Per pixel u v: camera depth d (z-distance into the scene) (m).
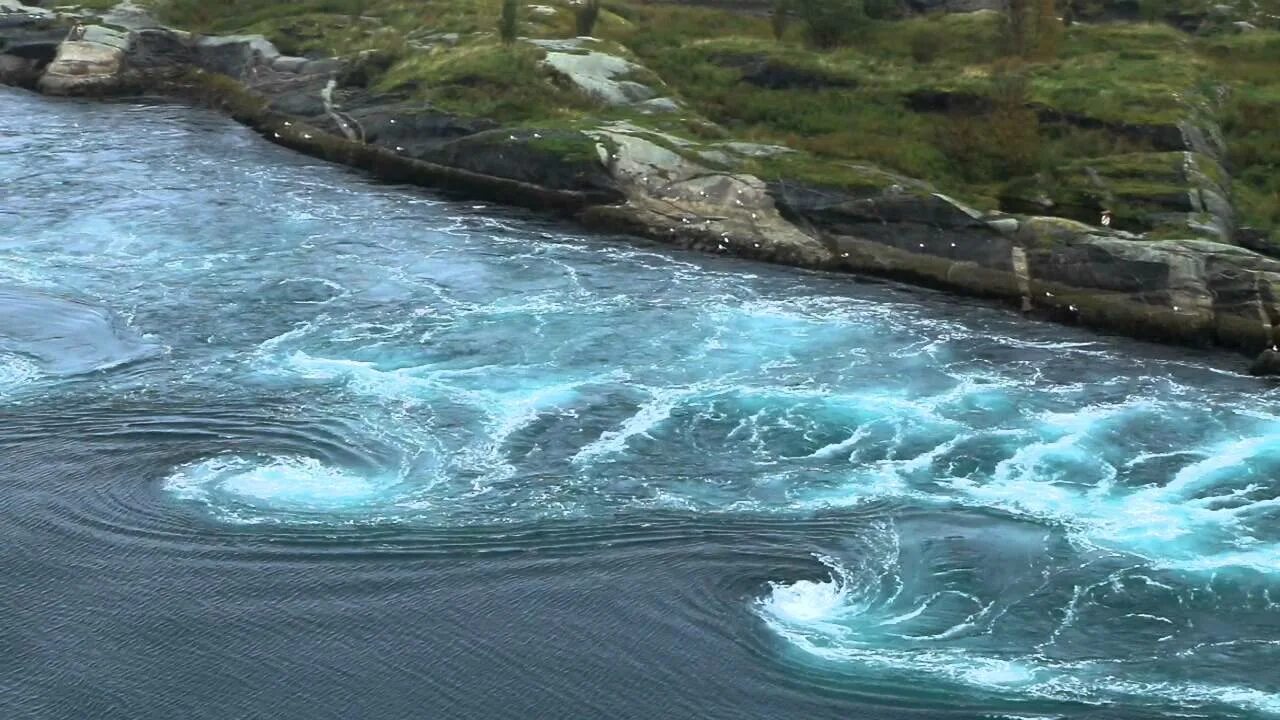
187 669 27.72
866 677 28.11
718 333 44.06
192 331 43.19
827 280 49.25
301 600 29.92
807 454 36.66
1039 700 27.55
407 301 45.97
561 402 39.03
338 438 36.69
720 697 27.42
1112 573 31.61
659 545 32.22
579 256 50.78
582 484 34.75
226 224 52.94
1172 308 45.12
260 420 37.53
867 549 32.34
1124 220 51.03
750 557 31.86
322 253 50.22
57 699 26.75
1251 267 45.34
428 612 29.64
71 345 41.88
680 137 57.62
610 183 54.81
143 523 32.56
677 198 53.53
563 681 27.70
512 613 29.67
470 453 36.12
